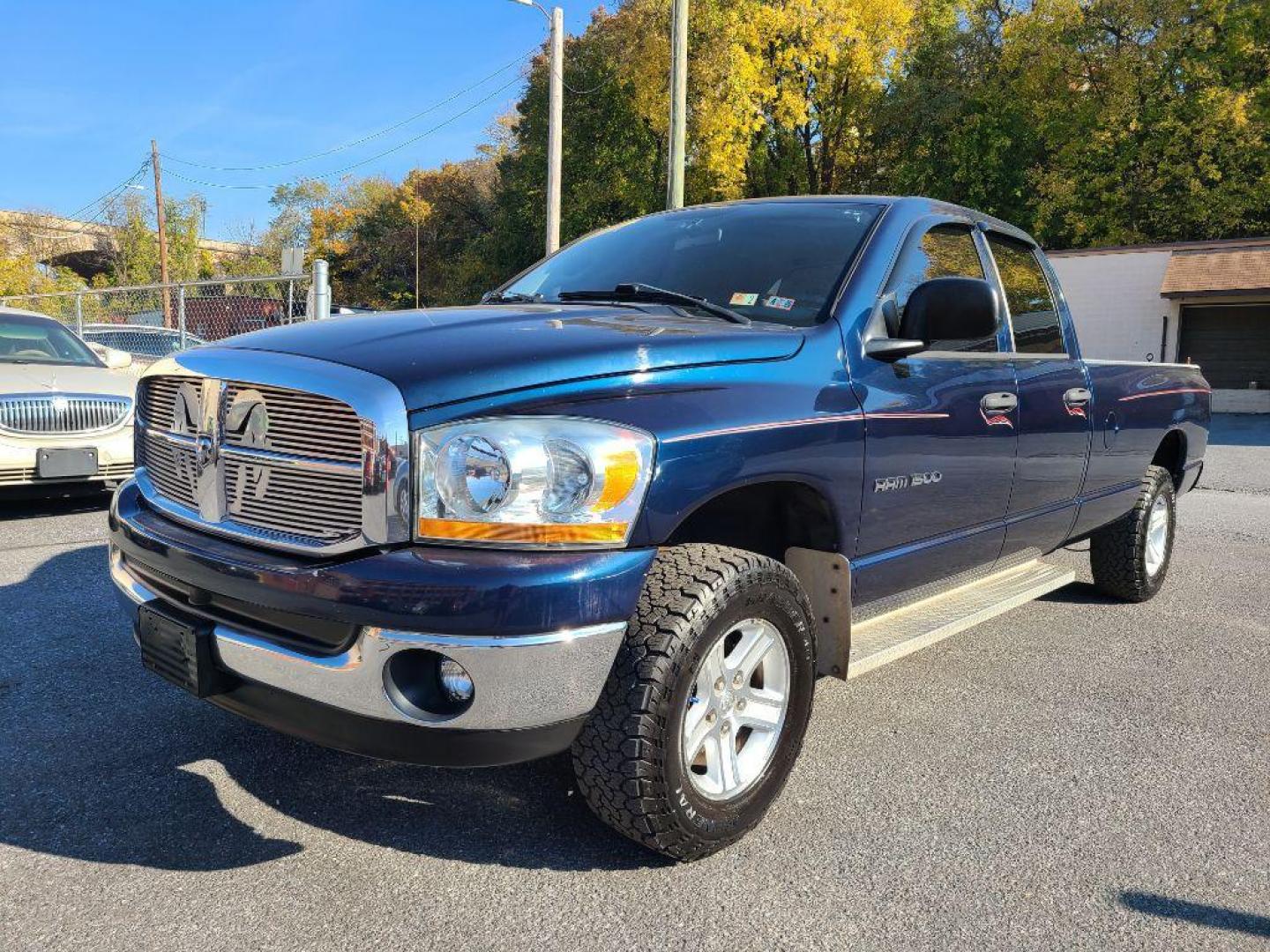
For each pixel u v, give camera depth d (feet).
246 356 8.41
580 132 118.73
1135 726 11.97
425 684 7.39
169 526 8.86
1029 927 7.65
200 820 9.00
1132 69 101.81
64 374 23.81
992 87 110.52
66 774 9.85
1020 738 11.53
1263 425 68.03
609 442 7.48
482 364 7.61
